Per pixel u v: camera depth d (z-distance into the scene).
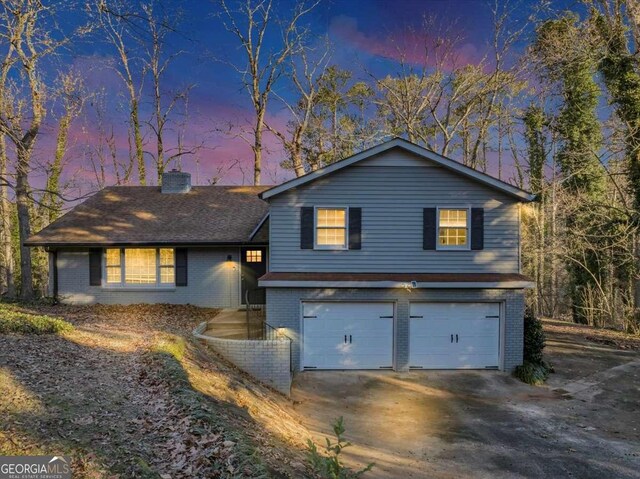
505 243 14.51
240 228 18.95
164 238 18.34
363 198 14.45
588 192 23.92
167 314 16.88
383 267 14.45
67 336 10.97
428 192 14.48
